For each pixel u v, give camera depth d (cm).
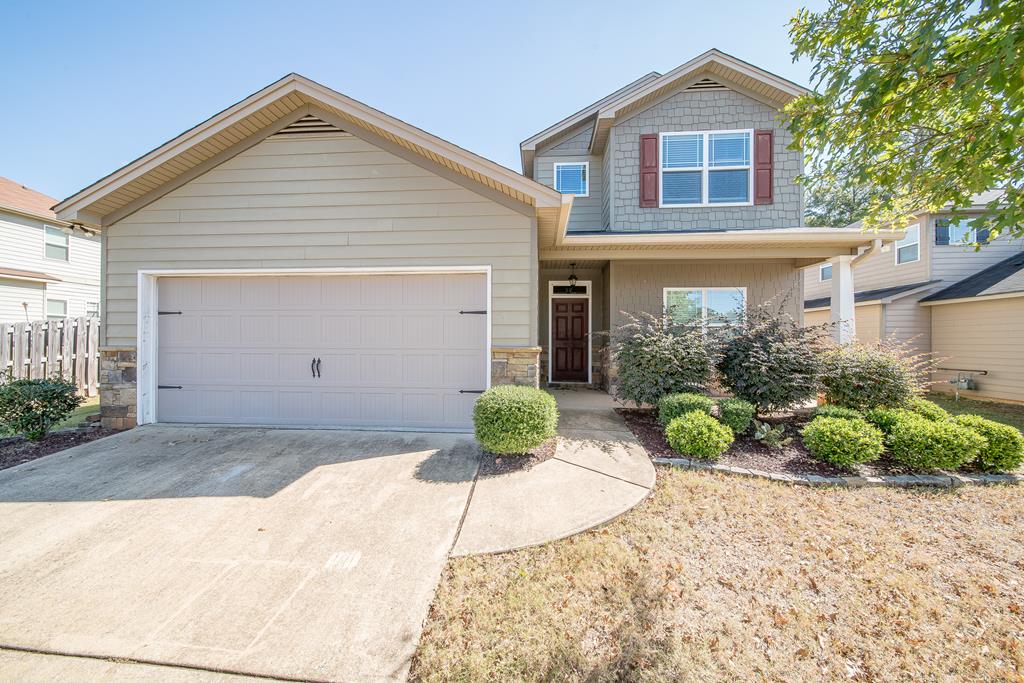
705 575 279
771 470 455
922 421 484
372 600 250
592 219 1073
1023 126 313
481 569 281
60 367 863
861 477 435
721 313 892
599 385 1010
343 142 588
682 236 728
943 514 367
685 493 400
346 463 465
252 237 597
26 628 225
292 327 611
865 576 280
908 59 354
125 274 609
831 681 202
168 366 624
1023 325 914
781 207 902
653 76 1070
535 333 576
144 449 511
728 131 912
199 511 355
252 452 500
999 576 282
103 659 207
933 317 1120
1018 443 444
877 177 431
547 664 208
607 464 462
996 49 292
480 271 581
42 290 1366
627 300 909
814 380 599
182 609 241
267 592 255
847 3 402
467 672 203
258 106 555
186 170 597
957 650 221
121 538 314
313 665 205
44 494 387
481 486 405
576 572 279
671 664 210
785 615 244
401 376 602
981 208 1134
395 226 586
